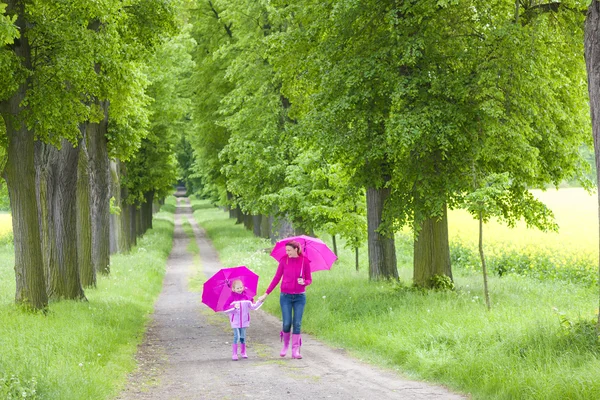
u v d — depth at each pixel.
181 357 10.80
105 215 26.89
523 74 13.21
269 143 30.08
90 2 12.62
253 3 29.75
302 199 27.22
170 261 39.12
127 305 17.25
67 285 17.12
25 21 13.02
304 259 10.22
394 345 9.95
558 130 15.73
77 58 12.90
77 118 14.08
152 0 15.86
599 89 8.37
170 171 42.38
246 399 7.18
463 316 11.30
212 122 37.41
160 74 32.53
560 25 14.85
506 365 7.76
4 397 6.45
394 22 13.56
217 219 76.44
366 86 14.42
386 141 13.92
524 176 15.26
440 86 13.59
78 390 7.18
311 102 16.53
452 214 54.44
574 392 6.25
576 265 26.11
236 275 10.34
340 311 14.14
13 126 13.30
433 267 16.23
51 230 17.06
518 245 33.09
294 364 9.58
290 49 17.34
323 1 15.86
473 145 13.59
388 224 15.25
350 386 7.84
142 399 7.46
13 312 12.74
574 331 8.55
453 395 7.30
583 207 55.34
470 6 14.51
